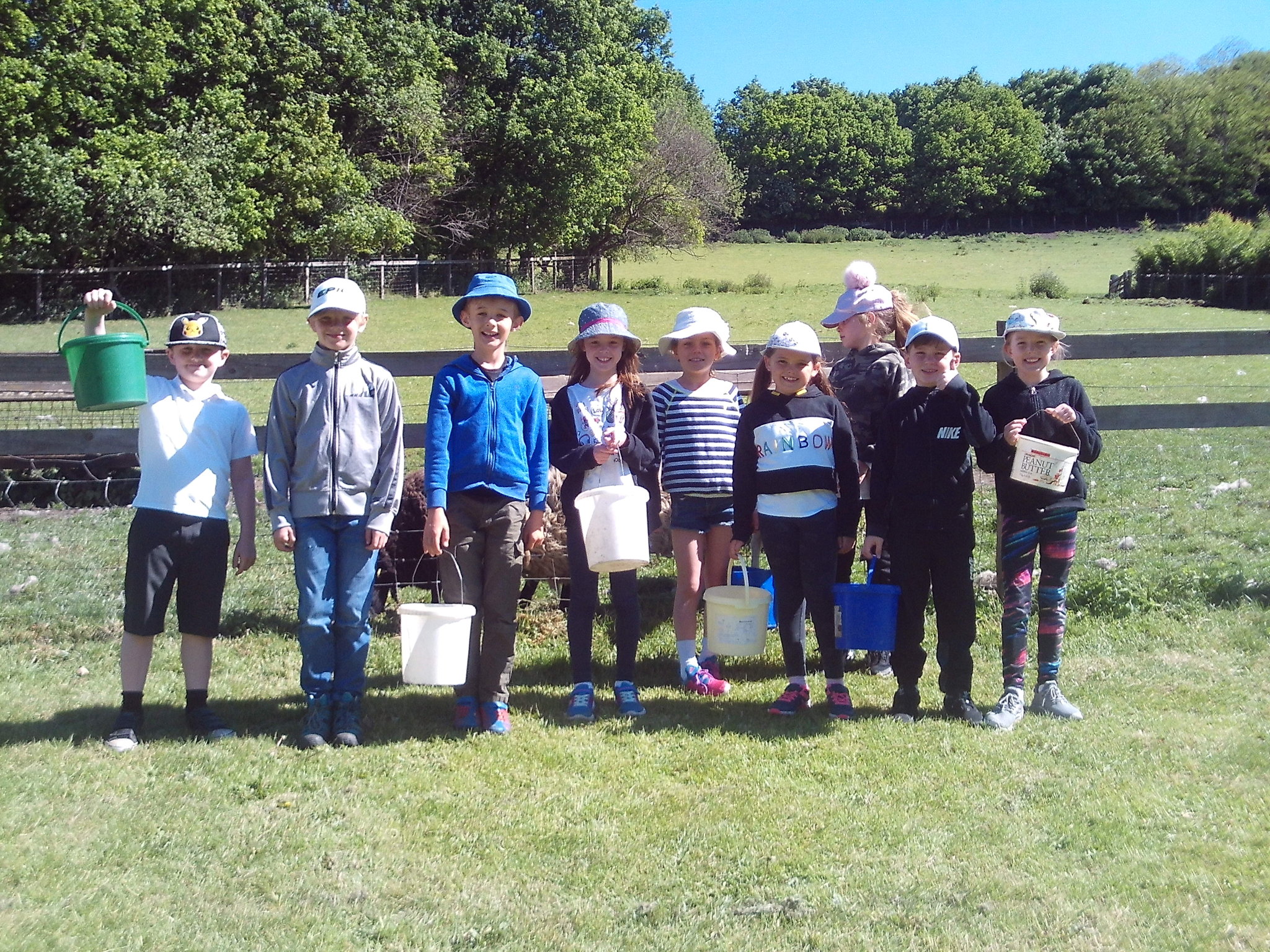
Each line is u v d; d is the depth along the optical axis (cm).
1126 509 888
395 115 3725
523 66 4294
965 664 489
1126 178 9525
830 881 342
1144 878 340
